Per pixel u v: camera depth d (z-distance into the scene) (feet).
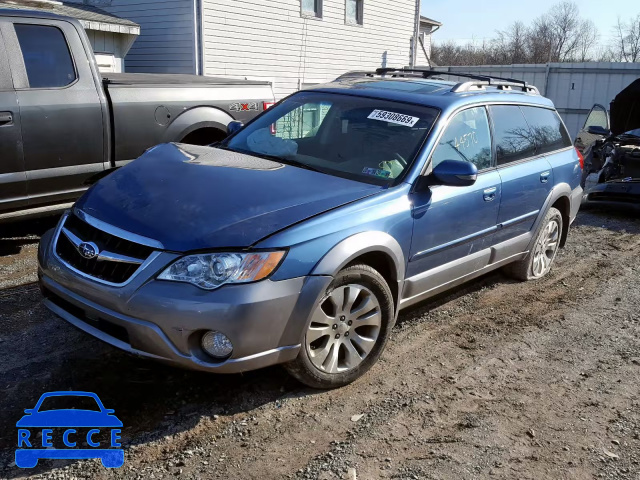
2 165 17.16
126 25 38.83
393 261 12.60
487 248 16.17
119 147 19.63
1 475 9.19
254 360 10.55
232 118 22.74
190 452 10.04
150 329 10.16
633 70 62.59
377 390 12.34
